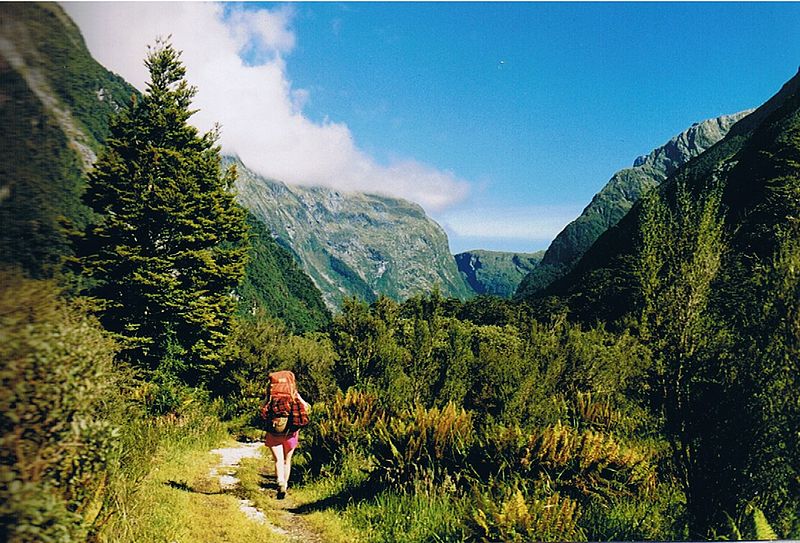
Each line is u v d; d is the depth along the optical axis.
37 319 3.19
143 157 16.75
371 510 6.45
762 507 4.96
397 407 10.36
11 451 2.97
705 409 5.05
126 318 15.95
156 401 13.60
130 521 4.42
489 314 61.25
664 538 5.12
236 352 20.27
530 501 5.58
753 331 5.07
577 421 9.07
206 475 8.60
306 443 9.76
